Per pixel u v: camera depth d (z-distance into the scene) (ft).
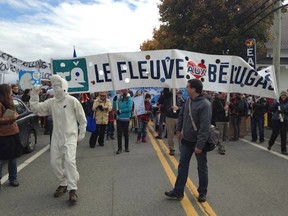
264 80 28.99
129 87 28.22
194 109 18.78
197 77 28.43
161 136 43.86
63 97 20.40
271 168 27.81
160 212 17.94
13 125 21.91
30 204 19.45
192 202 19.45
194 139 19.19
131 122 53.47
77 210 18.40
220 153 33.76
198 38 71.15
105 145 39.50
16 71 53.98
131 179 24.32
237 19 71.20
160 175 25.34
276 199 20.13
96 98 39.37
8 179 24.31
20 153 22.39
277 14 50.11
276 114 34.71
